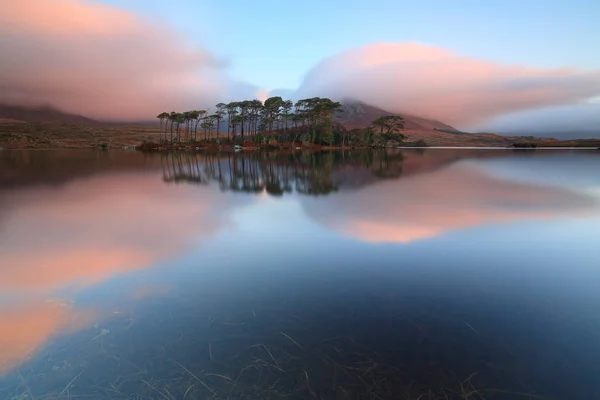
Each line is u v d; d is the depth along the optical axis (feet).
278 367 12.81
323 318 16.38
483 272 22.27
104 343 14.38
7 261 24.91
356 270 22.72
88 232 33.32
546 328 15.49
